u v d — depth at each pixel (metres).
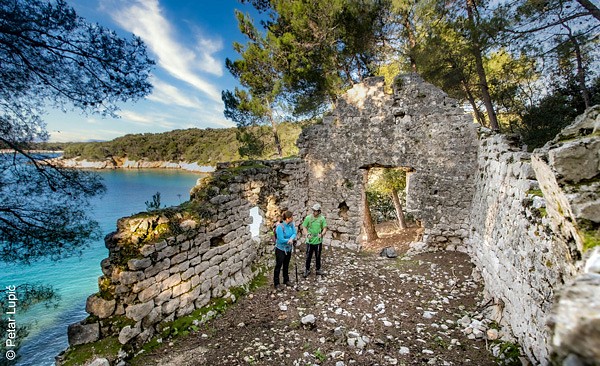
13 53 3.98
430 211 8.48
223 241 5.85
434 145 8.29
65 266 16.14
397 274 6.84
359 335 4.14
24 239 4.56
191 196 5.88
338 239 9.58
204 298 5.14
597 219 1.78
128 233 4.29
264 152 17.20
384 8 10.48
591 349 0.94
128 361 3.71
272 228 8.17
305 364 3.58
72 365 3.41
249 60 13.07
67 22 4.11
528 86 11.14
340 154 9.36
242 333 4.38
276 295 5.70
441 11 9.22
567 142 1.98
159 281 4.37
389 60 12.27
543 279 2.96
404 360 3.59
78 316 10.59
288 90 12.73
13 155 4.40
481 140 7.50
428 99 8.27
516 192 4.29
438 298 5.47
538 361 3.01
